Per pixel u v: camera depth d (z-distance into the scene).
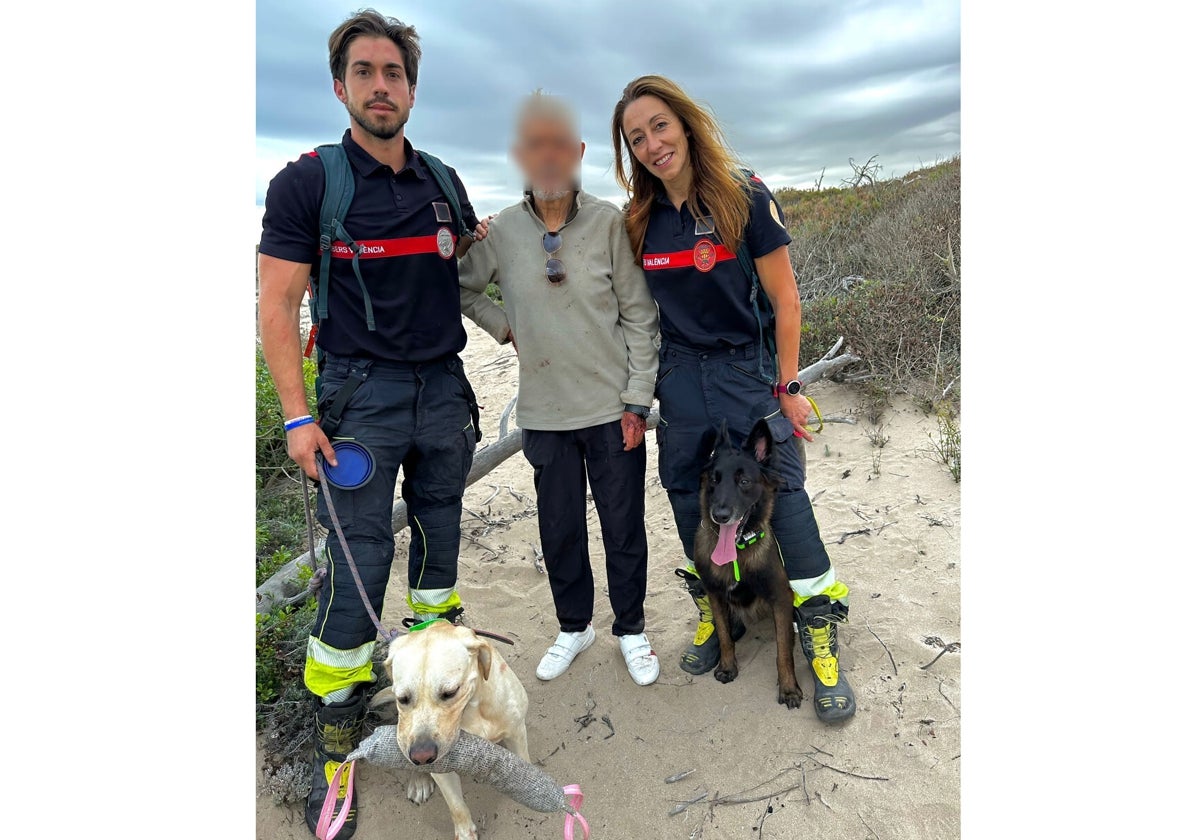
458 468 3.26
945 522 4.48
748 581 3.25
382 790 3.04
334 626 2.86
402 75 2.76
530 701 3.52
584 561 3.65
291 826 2.95
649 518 5.25
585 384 3.28
